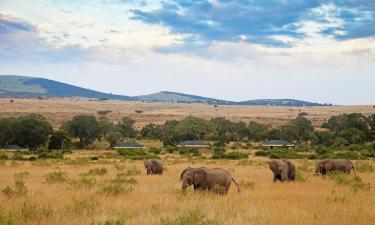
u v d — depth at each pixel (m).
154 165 34.59
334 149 97.62
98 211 13.29
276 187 22.14
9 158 65.81
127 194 17.70
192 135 135.38
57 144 111.56
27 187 20.34
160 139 146.88
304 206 14.88
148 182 25.50
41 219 11.84
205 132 137.62
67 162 52.06
